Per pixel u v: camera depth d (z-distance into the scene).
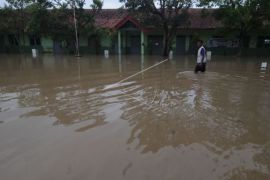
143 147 5.30
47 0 28.69
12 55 29.28
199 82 12.03
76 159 4.82
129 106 8.05
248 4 24.16
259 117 7.12
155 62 21.02
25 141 5.58
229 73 14.87
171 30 27.09
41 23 29.08
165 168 4.53
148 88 10.65
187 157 4.91
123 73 14.73
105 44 32.12
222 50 29.83
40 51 33.69
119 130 6.16
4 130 6.17
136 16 27.94
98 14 32.12
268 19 25.08
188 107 7.97
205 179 4.22
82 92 9.88
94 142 5.52
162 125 6.48
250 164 4.69
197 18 30.77
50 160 4.79
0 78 13.11
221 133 6.03
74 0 28.45
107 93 9.72
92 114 7.30
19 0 31.20
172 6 26.05
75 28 28.44
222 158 4.89
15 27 32.16
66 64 19.45
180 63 20.22
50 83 11.70
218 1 24.89
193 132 6.07
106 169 4.49
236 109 7.83
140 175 4.32
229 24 25.33
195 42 30.22
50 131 6.11
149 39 31.20
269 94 9.74
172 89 10.48
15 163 4.70
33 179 4.22
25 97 9.16
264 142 5.58
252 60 23.38
